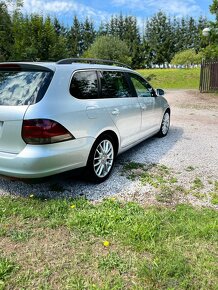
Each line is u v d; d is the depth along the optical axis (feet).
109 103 12.94
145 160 15.99
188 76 104.68
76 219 9.55
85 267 7.55
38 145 9.70
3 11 72.69
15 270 7.39
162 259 7.77
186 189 12.37
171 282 7.01
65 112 10.37
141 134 16.75
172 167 14.98
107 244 8.40
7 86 10.68
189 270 7.38
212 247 8.35
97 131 12.01
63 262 7.72
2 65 11.36
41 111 9.70
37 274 7.27
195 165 15.34
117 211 10.12
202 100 45.65
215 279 7.13
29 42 93.56
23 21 91.61
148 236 8.66
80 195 11.58
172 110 35.86
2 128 9.98
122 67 15.74
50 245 8.41
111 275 7.27
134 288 6.84
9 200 11.00
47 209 10.25
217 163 15.72
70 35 223.10
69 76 11.19
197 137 21.54
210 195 11.87
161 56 211.61
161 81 100.53
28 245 8.41
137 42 215.51
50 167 10.05
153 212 10.16
